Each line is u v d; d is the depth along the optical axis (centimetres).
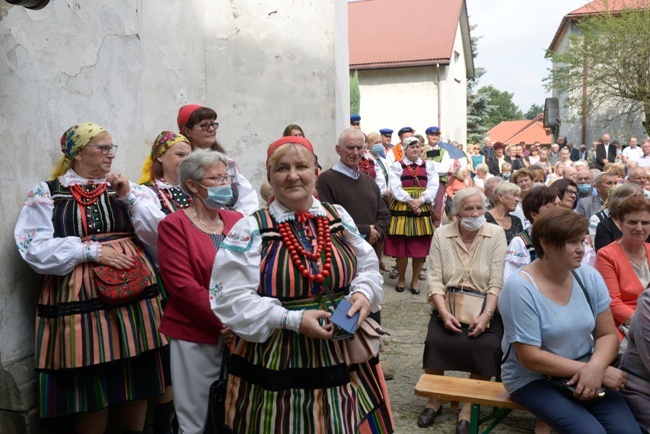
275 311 209
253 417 215
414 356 486
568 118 2556
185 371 278
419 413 391
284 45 595
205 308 270
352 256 230
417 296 672
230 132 594
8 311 303
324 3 598
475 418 314
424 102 2380
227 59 588
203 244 279
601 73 2338
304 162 219
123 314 299
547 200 380
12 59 307
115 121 394
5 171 301
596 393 276
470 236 399
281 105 599
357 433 220
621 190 426
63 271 289
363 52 2419
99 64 378
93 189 308
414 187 666
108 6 386
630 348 289
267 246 219
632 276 353
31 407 301
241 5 585
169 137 348
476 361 371
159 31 502
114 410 350
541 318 285
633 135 2431
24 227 296
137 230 313
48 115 333
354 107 2141
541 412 284
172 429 341
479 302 383
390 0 2600
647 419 277
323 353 217
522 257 384
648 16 2222
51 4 335
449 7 2497
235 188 347
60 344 288
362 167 680
